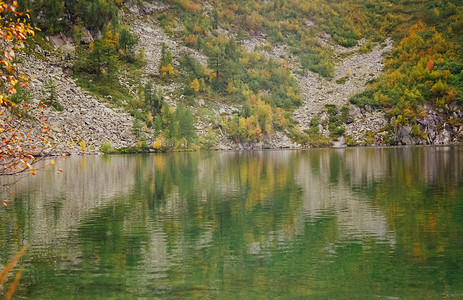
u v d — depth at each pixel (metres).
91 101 170.12
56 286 16.14
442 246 20.50
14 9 12.12
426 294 14.78
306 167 69.62
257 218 28.19
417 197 34.66
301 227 25.31
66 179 54.25
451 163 67.62
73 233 24.55
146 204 34.22
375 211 29.39
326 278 16.55
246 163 82.94
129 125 162.75
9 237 23.73
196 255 20.02
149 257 19.80
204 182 49.47
